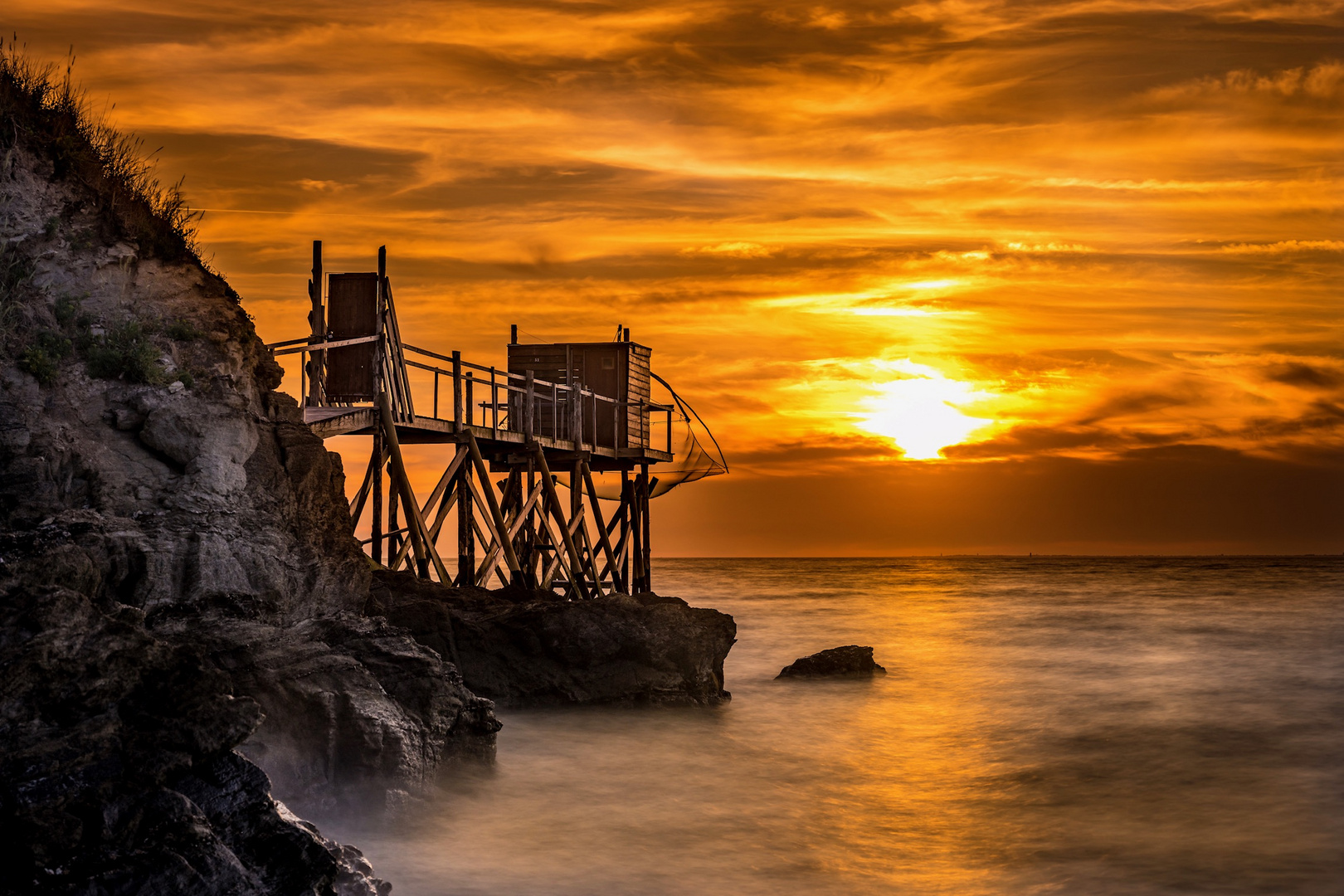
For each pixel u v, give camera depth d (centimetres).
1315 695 2728
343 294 2305
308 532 1557
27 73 1708
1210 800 1777
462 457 2534
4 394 1362
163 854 860
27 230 1549
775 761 2003
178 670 972
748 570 14375
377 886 1048
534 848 1427
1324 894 1339
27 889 811
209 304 1678
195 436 1451
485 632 2159
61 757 879
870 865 1431
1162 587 8075
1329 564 14688
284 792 1297
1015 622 4956
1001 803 1753
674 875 1353
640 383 3381
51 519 1247
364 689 1400
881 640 4188
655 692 2253
